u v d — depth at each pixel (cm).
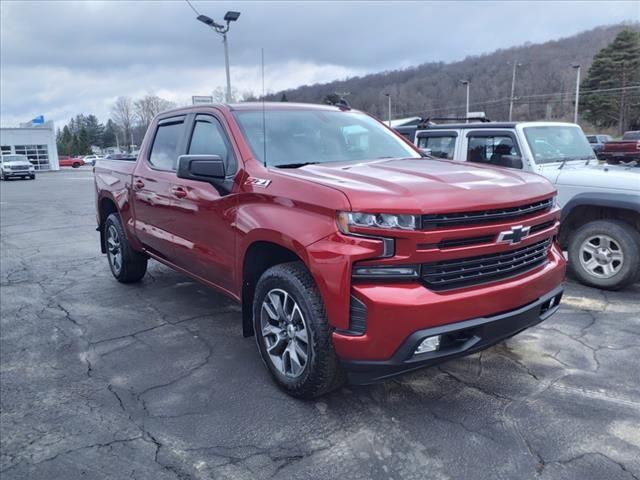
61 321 489
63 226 1162
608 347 392
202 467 265
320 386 303
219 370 375
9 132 5656
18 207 1655
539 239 317
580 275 541
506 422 296
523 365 366
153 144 506
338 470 259
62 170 6088
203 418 311
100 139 12988
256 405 323
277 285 319
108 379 367
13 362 400
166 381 361
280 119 409
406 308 259
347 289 269
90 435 297
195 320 482
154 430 300
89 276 664
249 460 270
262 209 326
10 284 636
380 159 400
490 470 255
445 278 275
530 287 303
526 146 621
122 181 547
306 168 345
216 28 1070
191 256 421
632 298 504
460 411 309
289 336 321
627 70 4969
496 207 284
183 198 417
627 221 523
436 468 258
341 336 275
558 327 433
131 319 489
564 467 255
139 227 516
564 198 546
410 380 348
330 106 471
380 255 264
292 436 289
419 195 271
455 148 709
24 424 311
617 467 254
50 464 272
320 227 281
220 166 352
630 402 313
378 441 281
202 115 430
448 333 268
